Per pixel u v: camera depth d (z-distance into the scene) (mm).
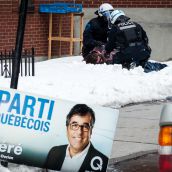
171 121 8484
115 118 11477
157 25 30953
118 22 24109
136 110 17906
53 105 11422
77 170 11422
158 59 31062
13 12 27562
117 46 24094
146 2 30719
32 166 11438
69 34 29562
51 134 11406
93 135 11445
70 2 29438
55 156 11406
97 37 25891
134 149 13945
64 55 29438
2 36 27359
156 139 14742
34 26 28281
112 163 12938
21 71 21375
